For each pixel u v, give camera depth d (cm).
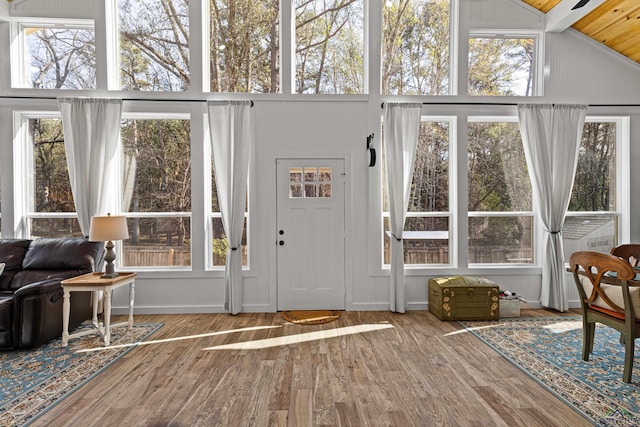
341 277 440
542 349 313
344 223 438
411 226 454
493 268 446
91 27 439
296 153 433
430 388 247
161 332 362
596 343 325
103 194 414
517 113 439
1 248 372
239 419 212
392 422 209
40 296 310
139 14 445
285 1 435
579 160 467
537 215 456
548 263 435
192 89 431
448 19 456
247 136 424
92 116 412
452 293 393
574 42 448
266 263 433
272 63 450
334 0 452
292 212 437
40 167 440
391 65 455
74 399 234
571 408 221
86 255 375
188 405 228
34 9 422
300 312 429
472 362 288
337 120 436
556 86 447
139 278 427
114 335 353
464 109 442
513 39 460
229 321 397
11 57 425
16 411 220
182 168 445
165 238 443
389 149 426
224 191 420
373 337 347
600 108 450
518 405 225
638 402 226
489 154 458
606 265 252
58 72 439
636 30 409
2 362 290
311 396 238
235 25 448
